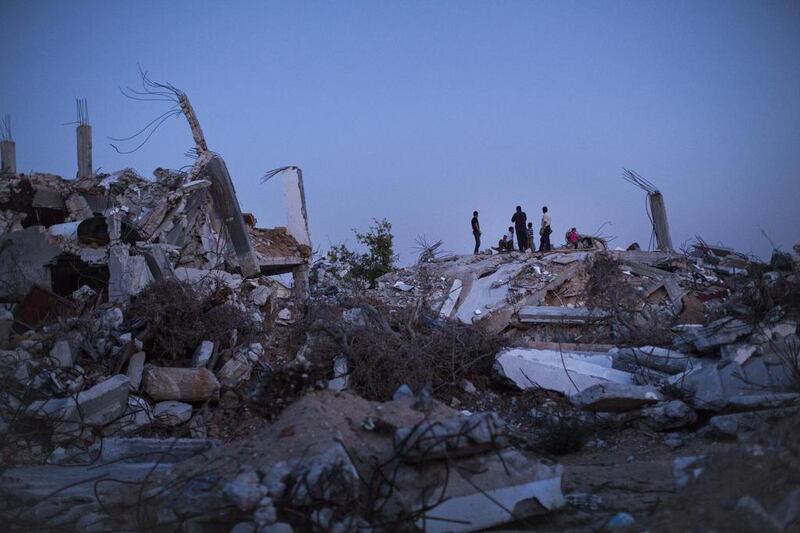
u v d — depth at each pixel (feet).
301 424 17.42
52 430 29.22
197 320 39.73
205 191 58.95
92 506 18.21
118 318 39.32
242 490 14.94
